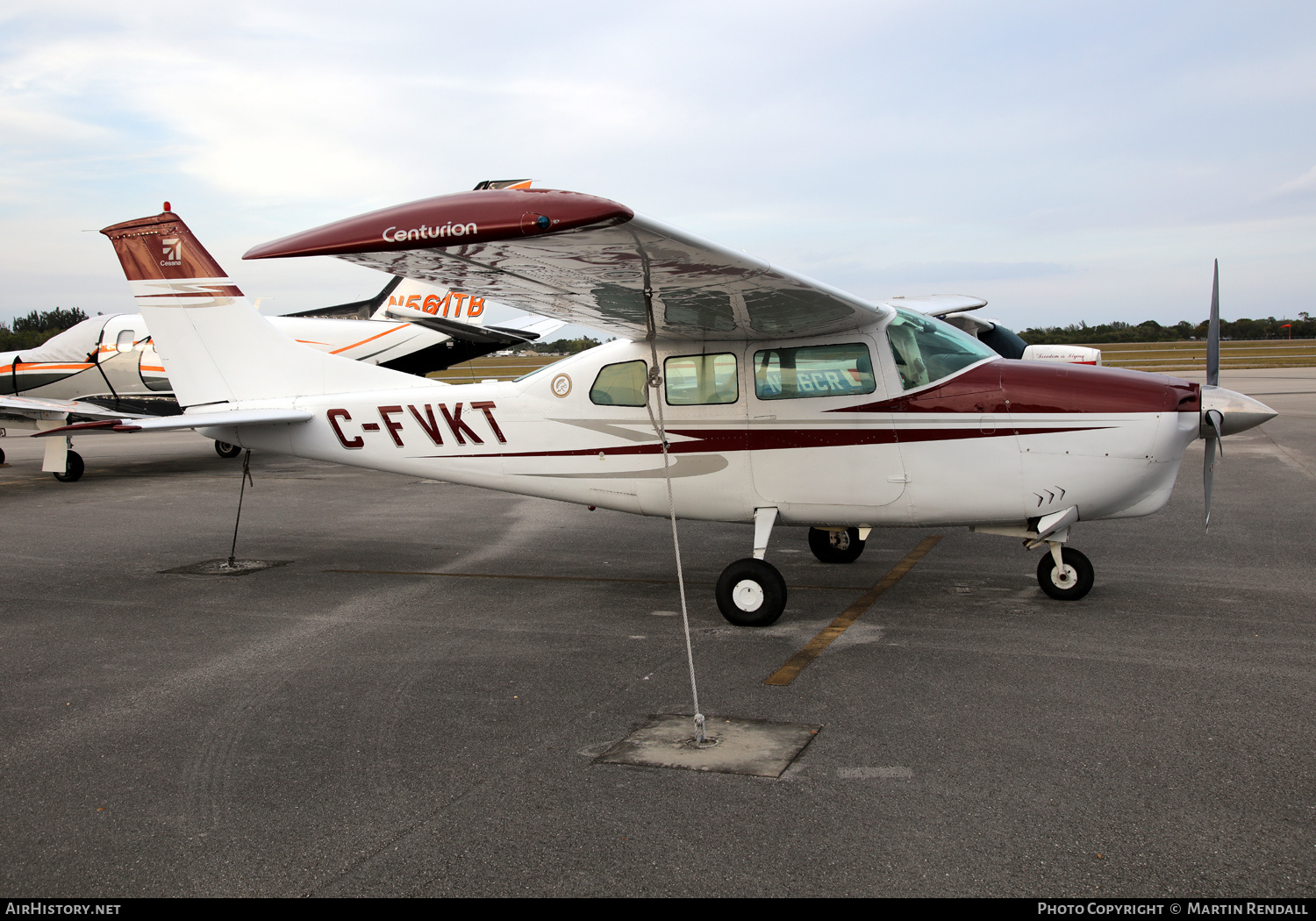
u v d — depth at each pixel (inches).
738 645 199.0
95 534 350.6
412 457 263.4
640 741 146.6
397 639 210.7
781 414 223.1
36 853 115.9
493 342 575.8
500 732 152.3
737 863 108.3
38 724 160.1
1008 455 209.9
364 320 583.5
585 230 141.9
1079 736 143.1
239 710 165.3
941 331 222.8
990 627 205.9
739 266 167.6
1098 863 106.1
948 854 109.0
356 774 137.1
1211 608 216.4
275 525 367.9
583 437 242.5
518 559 299.1
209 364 285.6
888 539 314.0
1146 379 209.8
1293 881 101.7
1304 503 353.7
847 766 134.6
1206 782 126.0
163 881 108.5
